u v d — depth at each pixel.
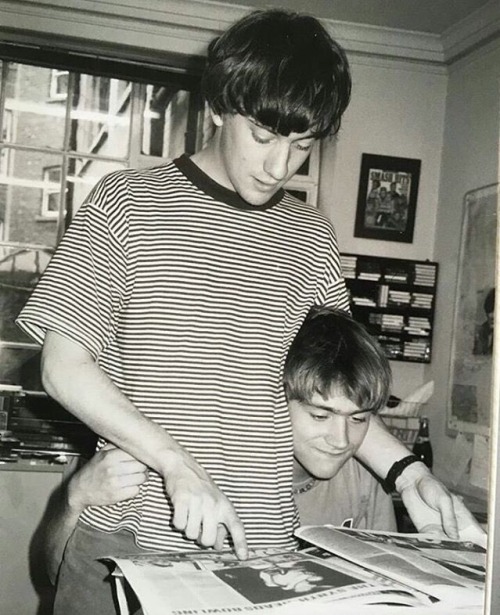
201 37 3.71
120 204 1.03
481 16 3.45
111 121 3.80
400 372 3.84
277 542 1.06
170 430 1.01
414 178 3.88
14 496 3.04
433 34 3.77
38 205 3.72
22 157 3.71
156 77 3.79
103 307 1.02
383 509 1.52
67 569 1.03
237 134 1.00
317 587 0.80
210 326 1.04
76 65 3.72
